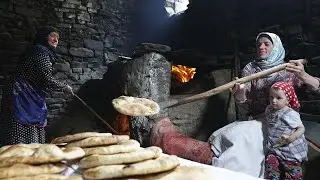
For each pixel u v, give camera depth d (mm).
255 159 2383
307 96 3926
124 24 7668
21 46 6105
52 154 1131
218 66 5184
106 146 1268
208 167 1308
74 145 1290
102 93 6242
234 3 5699
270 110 2463
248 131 2455
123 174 1083
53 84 2793
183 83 4820
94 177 1067
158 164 1161
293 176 2250
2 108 2680
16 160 1097
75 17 6883
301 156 2271
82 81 6824
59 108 6352
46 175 1062
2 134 2637
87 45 7008
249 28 5375
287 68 2496
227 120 3768
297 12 4707
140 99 2381
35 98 2693
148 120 3756
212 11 6234
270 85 2654
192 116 3885
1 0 5980
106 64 7273
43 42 2816
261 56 2736
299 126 2305
